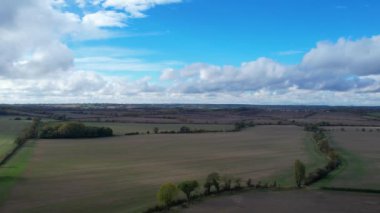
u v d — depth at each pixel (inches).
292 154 4606.3
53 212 2260.1
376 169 3582.7
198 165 3895.2
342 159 4131.4
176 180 3157.0
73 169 3646.7
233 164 3944.4
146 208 2332.7
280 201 2544.3
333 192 2780.5
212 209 2357.3
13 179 3154.5
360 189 2819.9
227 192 2753.4
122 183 3043.8
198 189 2815.0
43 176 3299.7
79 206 2380.7
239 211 2325.3
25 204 2422.5
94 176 3324.3
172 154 4648.1
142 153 4724.4
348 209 2393.0
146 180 3164.4
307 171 3449.8
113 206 2381.9
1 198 2554.1
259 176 3339.1
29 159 4195.4
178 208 2368.4
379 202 2544.3
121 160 4205.2
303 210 2365.9
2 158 4077.3
